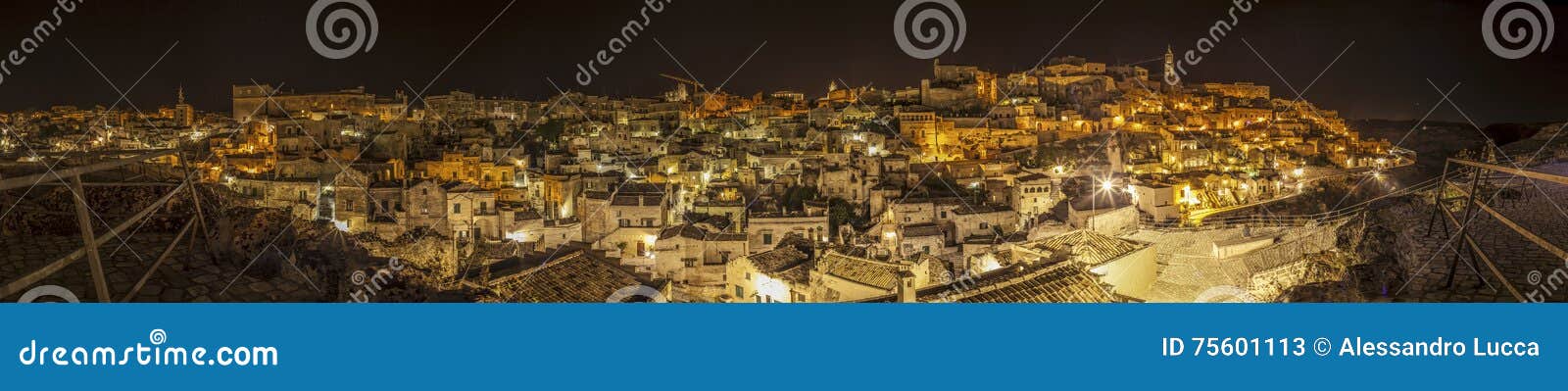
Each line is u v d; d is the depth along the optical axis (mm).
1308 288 16203
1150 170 88875
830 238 59562
